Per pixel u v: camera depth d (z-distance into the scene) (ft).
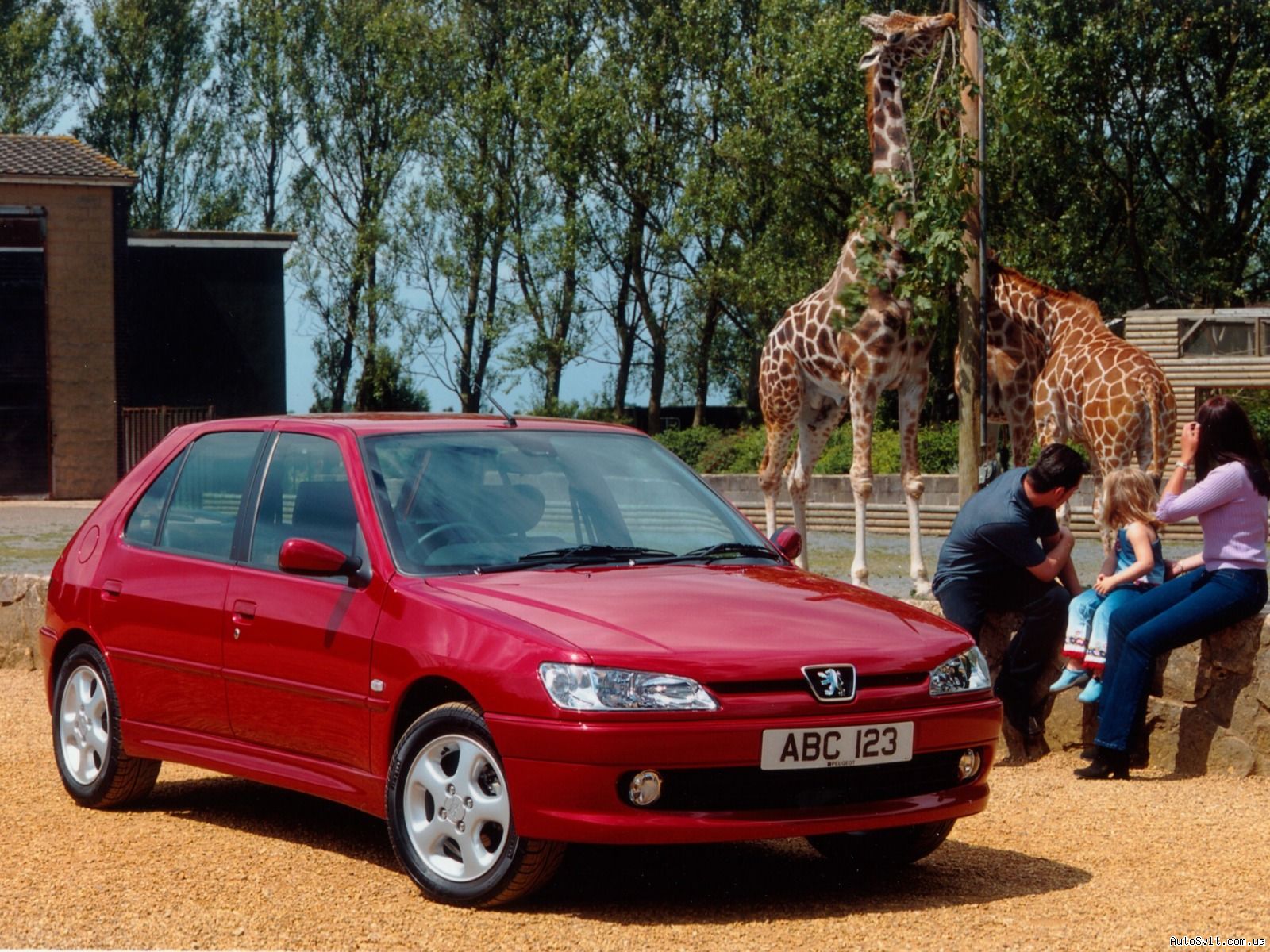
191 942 16.62
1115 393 42.16
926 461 103.09
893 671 18.16
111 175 122.72
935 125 41.88
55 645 25.07
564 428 23.08
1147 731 27.53
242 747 21.47
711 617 18.31
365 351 184.14
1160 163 135.33
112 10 203.72
